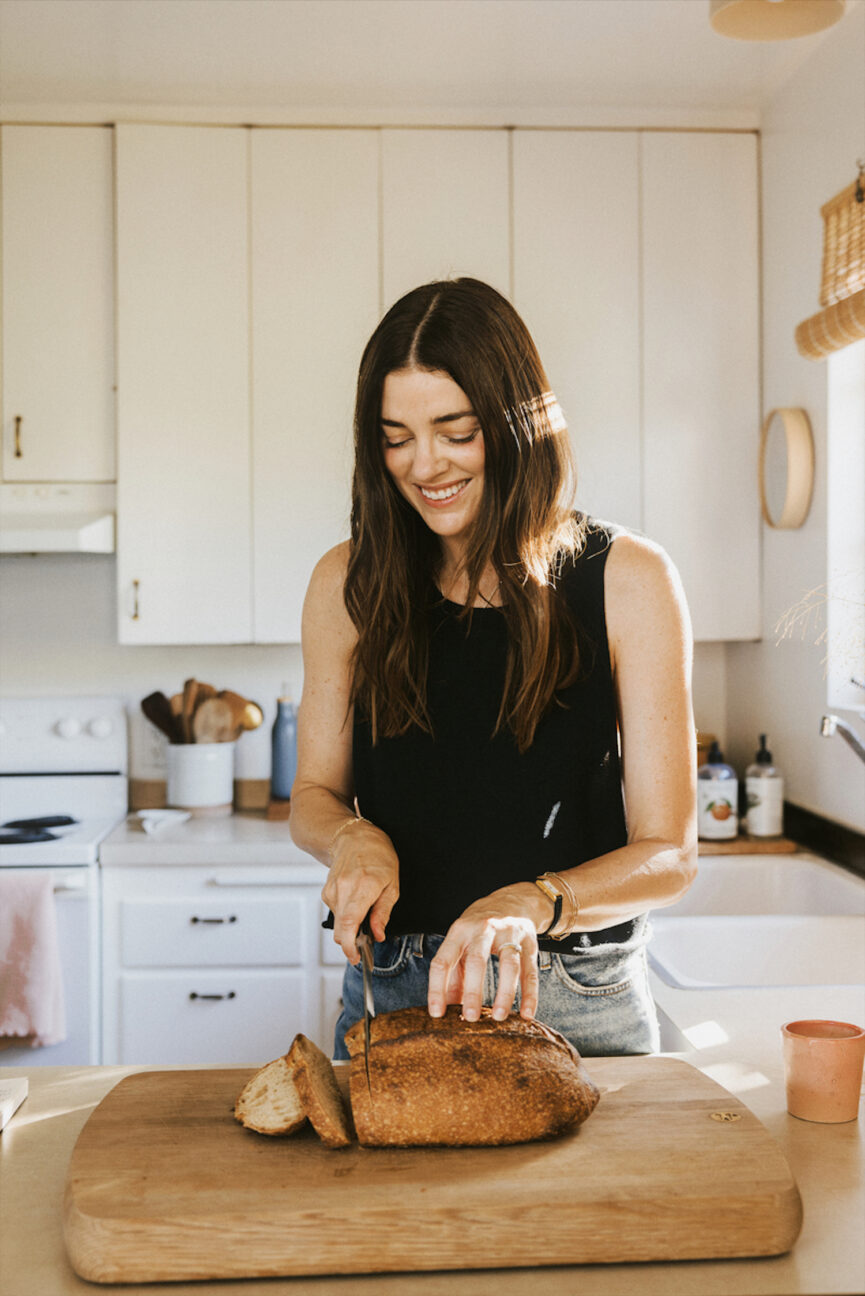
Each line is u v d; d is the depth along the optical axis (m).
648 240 2.72
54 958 2.42
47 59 2.45
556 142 2.70
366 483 1.13
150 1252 0.76
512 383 1.05
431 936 1.15
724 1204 0.78
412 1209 0.77
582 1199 0.78
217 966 2.56
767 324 2.70
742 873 2.48
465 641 1.13
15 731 2.97
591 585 1.11
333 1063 1.06
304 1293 0.75
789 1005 1.37
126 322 2.68
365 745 1.18
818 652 2.41
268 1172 0.82
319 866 2.57
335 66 2.48
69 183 2.71
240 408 2.70
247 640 2.72
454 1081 0.86
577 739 1.11
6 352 2.71
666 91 2.62
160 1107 0.95
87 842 2.56
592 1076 1.01
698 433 2.73
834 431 2.34
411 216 2.69
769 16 1.68
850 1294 0.74
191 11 2.24
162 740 3.04
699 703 3.10
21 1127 1.00
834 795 2.37
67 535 2.57
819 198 2.37
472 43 2.38
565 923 0.97
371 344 1.08
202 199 2.68
